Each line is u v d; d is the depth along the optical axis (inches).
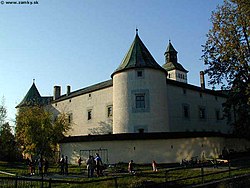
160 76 1509.6
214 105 2082.9
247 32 1118.4
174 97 1760.6
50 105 2294.5
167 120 1480.1
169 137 1180.5
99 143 1242.6
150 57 1562.5
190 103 1871.3
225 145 1316.4
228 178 714.8
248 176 753.0
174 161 1162.0
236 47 1159.0
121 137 1206.9
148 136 1190.3
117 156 1199.6
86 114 1945.1
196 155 1168.8
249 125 1235.2
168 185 674.8
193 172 854.5
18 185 627.5
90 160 896.9
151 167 1075.9
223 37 1186.6
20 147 1626.5
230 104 1285.7
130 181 706.8
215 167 948.0
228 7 1194.6
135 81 1464.1
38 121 1462.8
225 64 1222.3
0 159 1654.8
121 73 1504.7
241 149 1428.4
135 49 1568.7
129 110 1439.5
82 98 2011.6
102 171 956.0
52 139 1448.1
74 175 947.3
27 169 1155.9
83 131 1941.4
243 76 1188.5
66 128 1596.9
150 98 1438.2
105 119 1800.0
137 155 1180.5
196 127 1868.8
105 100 1827.0
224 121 2140.7
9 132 1696.6
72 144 1317.7
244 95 1207.6
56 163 1371.8
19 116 1534.2
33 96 2549.2
